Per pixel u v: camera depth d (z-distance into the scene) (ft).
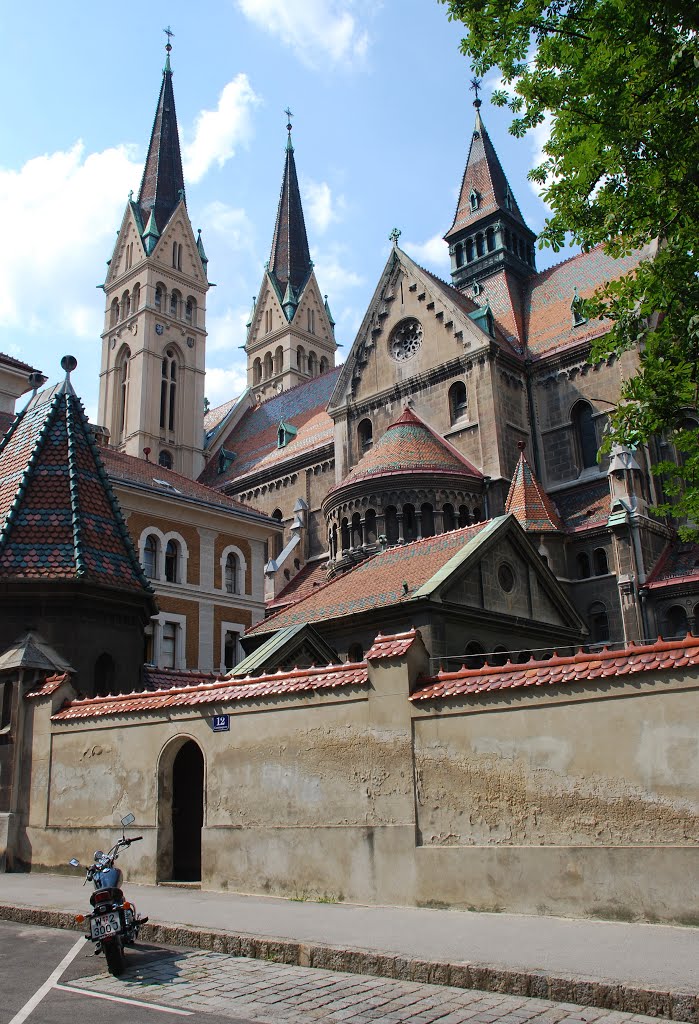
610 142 67.15
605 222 71.10
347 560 150.71
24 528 84.74
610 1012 30.19
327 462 222.48
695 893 39.96
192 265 315.37
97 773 66.49
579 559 159.43
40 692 72.69
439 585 84.74
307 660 91.40
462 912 46.11
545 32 69.46
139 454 282.15
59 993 34.17
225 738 59.36
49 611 80.94
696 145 63.67
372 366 204.13
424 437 174.40
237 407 308.60
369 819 51.39
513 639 92.38
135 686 86.89
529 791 45.93
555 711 45.93
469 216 243.19
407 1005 31.65
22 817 70.33
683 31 61.57
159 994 33.96
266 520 175.83
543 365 185.88
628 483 156.35
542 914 43.98
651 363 73.67
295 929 42.50
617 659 44.98
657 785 42.04
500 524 93.97
